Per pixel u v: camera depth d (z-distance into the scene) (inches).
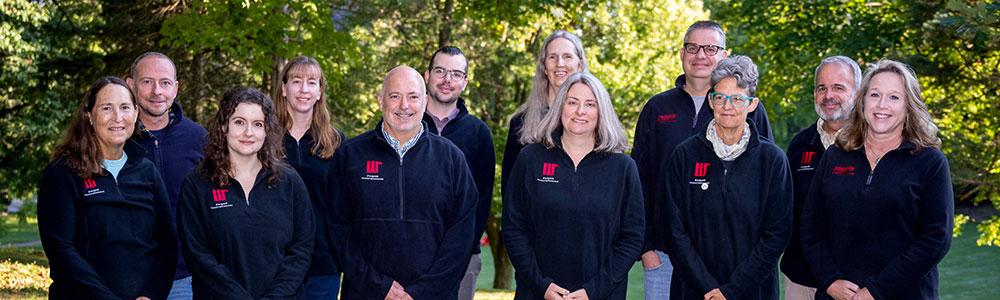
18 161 588.4
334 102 628.1
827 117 182.1
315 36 485.1
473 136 207.5
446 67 207.2
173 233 170.4
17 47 520.7
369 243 172.1
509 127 213.0
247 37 487.5
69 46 564.1
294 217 167.3
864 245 159.3
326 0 504.4
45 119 555.2
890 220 156.8
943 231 152.8
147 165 168.1
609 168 170.7
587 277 167.9
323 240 189.2
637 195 172.2
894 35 450.3
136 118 169.6
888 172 157.6
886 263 157.2
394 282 170.1
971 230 1278.3
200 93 575.2
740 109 164.9
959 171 442.6
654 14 690.8
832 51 486.0
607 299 169.2
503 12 495.5
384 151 175.3
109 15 562.6
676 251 169.6
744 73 165.6
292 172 169.3
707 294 165.6
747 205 165.6
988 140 440.1
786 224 166.9
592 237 167.9
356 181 173.8
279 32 480.7
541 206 169.3
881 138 160.6
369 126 657.6
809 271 181.5
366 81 634.8
